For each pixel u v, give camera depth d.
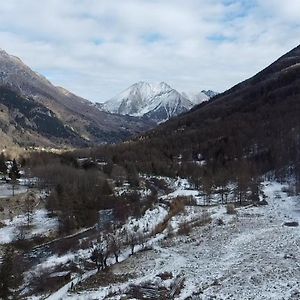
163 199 169.62
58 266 101.38
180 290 85.75
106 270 98.19
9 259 95.81
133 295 83.31
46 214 147.75
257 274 94.38
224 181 197.00
